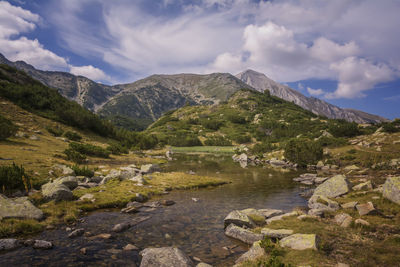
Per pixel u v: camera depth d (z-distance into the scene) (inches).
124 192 920.3
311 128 7185.0
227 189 1180.5
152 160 2736.2
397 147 2196.1
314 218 560.1
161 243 481.4
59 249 430.0
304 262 325.4
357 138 3075.8
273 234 468.1
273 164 2723.9
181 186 1183.6
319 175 1651.1
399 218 509.4
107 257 405.1
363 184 861.2
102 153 2209.6
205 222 637.3
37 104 3676.2
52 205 677.3
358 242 395.2
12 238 449.4
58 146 2084.2
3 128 1685.5
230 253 435.2
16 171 806.5
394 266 302.0
